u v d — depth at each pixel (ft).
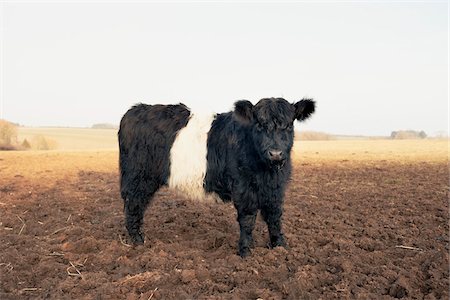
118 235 26.04
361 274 19.11
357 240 24.12
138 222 25.08
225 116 23.29
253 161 21.04
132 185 24.98
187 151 23.15
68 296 17.65
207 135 23.02
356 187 41.78
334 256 21.34
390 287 17.62
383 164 60.34
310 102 21.77
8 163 65.51
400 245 23.53
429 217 29.32
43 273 20.11
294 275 18.83
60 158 75.25
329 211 31.71
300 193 39.17
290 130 21.13
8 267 20.76
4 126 151.84
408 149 90.22
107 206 34.58
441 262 19.97
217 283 18.62
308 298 17.08
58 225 28.60
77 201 36.55
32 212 32.45
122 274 19.93
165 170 23.90
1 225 28.71
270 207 22.26
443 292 17.24
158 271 19.65
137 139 24.79
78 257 22.11
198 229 27.25
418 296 17.11
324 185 43.39
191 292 17.83
